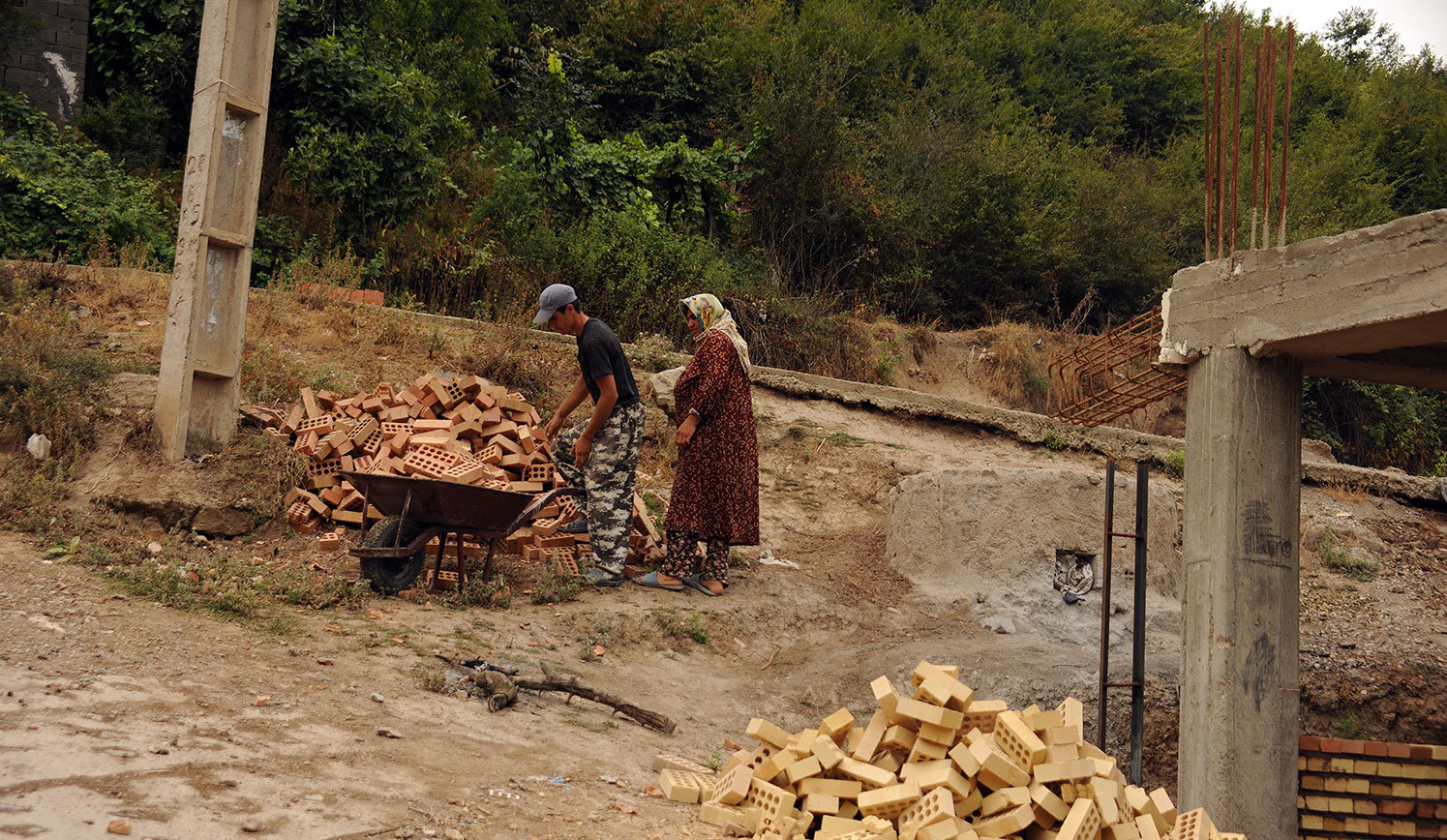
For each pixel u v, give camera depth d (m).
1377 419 18.02
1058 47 28.73
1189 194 23.33
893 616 7.32
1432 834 5.39
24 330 7.23
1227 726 4.90
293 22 12.98
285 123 12.69
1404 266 4.26
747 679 5.93
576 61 17.53
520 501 5.81
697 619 6.29
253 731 3.37
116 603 4.58
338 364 8.36
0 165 10.48
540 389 9.09
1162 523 8.33
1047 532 7.77
